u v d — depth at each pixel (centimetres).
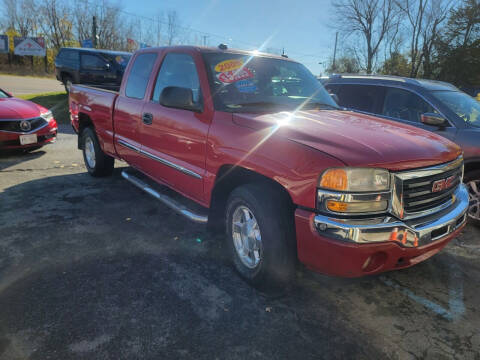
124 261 322
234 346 225
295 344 230
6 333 227
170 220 415
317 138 247
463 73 2802
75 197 477
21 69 4394
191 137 329
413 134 283
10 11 4809
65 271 301
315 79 414
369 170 222
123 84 462
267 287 272
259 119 281
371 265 231
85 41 2903
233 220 299
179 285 288
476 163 429
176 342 226
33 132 664
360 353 225
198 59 343
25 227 380
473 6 2677
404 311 270
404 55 3359
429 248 243
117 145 477
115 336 228
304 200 232
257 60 373
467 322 260
